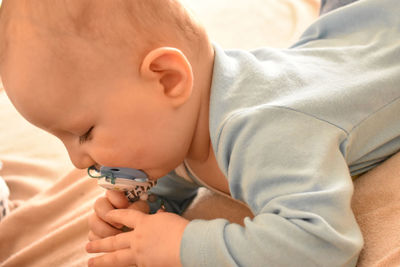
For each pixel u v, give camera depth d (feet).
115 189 2.40
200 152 2.43
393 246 1.86
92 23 1.93
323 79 2.28
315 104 2.09
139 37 2.00
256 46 4.45
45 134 4.11
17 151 3.94
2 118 4.37
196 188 2.96
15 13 1.96
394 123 2.29
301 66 2.39
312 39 2.99
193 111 2.25
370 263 1.86
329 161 1.94
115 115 2.02
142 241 2.08
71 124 2.02
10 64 1.96
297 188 1.87
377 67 2.38
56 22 1.91
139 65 2.00
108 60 1.95
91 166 2.31
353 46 2.59
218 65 2.31
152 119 2.09
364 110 2.18
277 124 2.03
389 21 2.64
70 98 1.96
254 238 1.82
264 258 1.79
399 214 1.97
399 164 2.21
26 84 1.94
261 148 1.99
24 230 3.13
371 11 2.72
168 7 2.12
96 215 2.57
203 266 1.88
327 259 1.75
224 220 1.99
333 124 2.07
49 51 1.91
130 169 2.22
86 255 2.80
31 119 2.03
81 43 1.92
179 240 1.97
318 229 1.75
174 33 2.12
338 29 2.88
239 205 2.72
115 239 2.25
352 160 2.22
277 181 1.94
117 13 1.96
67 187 3.36
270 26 4.75
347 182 1.90
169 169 2.32
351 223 1.85
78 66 1.93
